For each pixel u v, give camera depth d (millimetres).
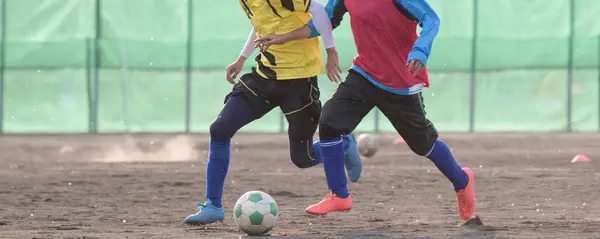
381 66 13438
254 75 14055
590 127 55281
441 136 50031
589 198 19234
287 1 13625
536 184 22703
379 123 55125
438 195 19953
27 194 20578
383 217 15500
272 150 39812
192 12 56344
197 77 56094
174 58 56000
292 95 13977
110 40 55781
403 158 33281
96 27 56000
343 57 55531
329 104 13797
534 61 55469
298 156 14680
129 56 55781
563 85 55344
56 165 31641
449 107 55688
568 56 55281
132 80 55906
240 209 12852
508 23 55750
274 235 12914
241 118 13961
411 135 13742
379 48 13367
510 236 12531
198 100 56031
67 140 48469
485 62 55500
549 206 17547
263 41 13586
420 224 14258
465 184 14188
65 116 55844
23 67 55844
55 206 17938
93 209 17375
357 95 13648
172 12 56219
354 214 16016
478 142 44812
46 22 55969
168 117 55969
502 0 55750
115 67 55750
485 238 12359
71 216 16062
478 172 26922
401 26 13289
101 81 55781
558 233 12898
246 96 13984
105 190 21625
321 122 13797
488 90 55500
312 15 13734
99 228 14109
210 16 56438
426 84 13719
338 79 14109
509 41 55500
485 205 17750
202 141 47156
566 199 19016
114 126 55781
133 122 55844
